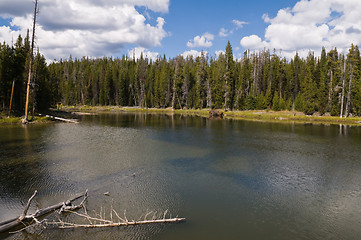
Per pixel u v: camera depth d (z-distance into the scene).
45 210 9.83
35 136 27.64
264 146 25.58
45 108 54.53
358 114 60.09
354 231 9.48
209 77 90.88
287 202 11.95
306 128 41.75
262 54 113.56
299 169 17.47
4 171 15.14
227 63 84.69
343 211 11.16
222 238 8.68
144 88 110.75
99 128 37.53
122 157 19.52
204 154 21.41
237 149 23.83
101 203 11.10
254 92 85.75
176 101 101.69
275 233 9.19
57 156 19.16
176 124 46.44
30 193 11.93
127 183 13.70
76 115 64.12
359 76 62.31
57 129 34.34
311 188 13.86
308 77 73.75
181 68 110.50
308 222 10.10
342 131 37.78
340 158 20.77
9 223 8.79
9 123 38.09
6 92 43.97
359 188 13.97
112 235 8.59
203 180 14.63
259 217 10.38
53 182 13.48
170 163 18.19
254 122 52.72
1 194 11.73
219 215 10.41
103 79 110.62
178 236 8.68
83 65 130.75
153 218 9.79
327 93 65.81
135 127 40.19
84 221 9.45
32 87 44.62
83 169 15.98
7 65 43.44
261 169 17.27
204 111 87.75
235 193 12.84
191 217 10.15
